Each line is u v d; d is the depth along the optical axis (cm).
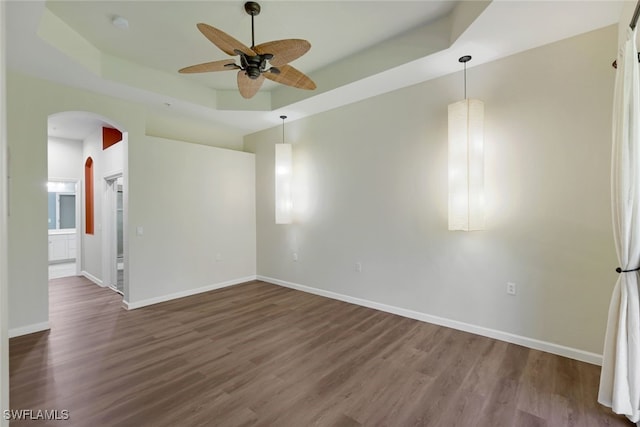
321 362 265
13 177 319
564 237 269
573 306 266
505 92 296
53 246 750
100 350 288
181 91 403
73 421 192
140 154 420
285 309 402
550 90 273
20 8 220
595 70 253
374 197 397
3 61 83
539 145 279
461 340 304
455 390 224
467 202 288
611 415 197
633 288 194
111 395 219
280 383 234
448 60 303
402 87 366
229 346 296
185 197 468
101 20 280
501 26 247
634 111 184
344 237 431
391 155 379
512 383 232
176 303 430
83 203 636
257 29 296
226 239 522
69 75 329
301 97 407
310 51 340
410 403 210
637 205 188
